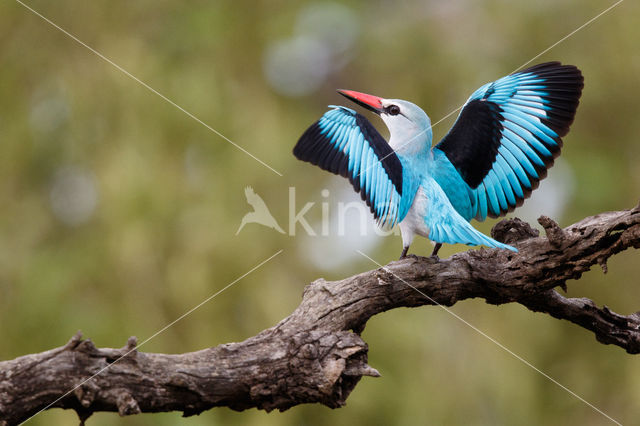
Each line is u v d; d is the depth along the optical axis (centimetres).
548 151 622
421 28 1365
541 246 603
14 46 1225
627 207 1257
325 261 1153
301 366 511
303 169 1192
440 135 1254
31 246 1158
